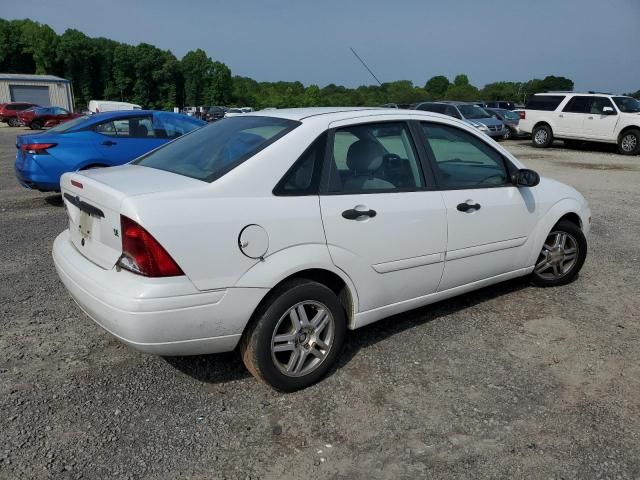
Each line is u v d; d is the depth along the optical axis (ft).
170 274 9.05
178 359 12.07
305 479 8.51
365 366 11.88
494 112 77.92
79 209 10.89
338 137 11.33
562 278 16.67
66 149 26.78
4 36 269.64
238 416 10.05
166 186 9.75
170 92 320.91
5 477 8.34
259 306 10.14
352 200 11.08
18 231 22.84
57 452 8.95
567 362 12.17
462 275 13.51
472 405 10.48
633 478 8.58
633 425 9.91
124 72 303.48
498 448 9.27
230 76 344.90
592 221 26.22
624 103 59.82
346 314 11.68
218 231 9.39
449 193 12.87
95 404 10.30
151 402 10.43
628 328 13.96
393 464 8.86
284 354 10.92
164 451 9.05
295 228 10.21
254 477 8.53
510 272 14.97
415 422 9.94
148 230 8.89
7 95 153.48
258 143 10.64
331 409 10.31
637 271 18.51
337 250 10.82
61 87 162.09
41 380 11.07
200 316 9.37
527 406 10.47
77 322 13.82
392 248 11.72
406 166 12.39
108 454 8.94
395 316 14.53
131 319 8.95
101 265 9.93
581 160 53.57
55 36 274.16
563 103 63.36
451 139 13.43
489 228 13.78
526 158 55.16
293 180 10.44
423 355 12.40
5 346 12.44
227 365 11.89
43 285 16.34
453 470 8.73
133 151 28.43
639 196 33.24
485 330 13.73
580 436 9.59
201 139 12.30
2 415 9.87
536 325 14.06
